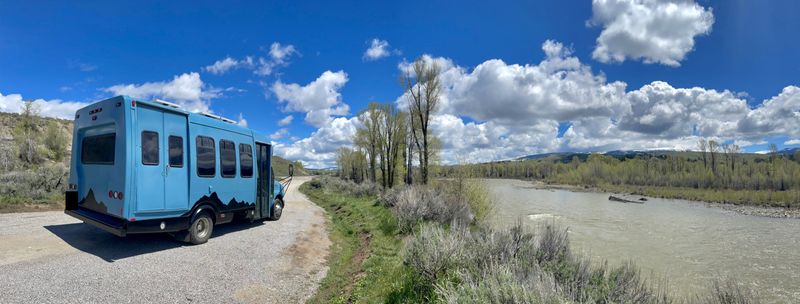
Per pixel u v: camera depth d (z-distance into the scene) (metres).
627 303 4.84
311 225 13.03
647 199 58.12
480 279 5.01
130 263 6.52
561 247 6.93
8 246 6.88
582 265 5.84
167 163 7.68
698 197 59.53
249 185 10.40
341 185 33.53
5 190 12.53
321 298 6.02
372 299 5.76
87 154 8.15
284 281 6.58
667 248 18.67
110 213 7.25
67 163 30.11
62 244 7.39
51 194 13.87
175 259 7.04
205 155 8.69
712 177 77.31
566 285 4.65
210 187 8.80
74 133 8.66
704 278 13.50
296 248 9.12
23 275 5.41
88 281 5.44
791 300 11.67
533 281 4.33
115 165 7.16
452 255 6.09
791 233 25.06
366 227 12.73
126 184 6.88
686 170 93.06
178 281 5.85
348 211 17.45
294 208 18.00
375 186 28.47
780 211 42.59
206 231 8.70
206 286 5.79
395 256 8.36
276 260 7.80
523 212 31.28
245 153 10.29
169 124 7.81
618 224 26.88
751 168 82.38
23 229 8.48
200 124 8.59
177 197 7.86
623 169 96.62
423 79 22.48
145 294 5.18
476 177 16.30
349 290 6.43
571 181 99.25
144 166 7.21
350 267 8.08
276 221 12.94
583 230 23.08
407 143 27.47
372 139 31.25
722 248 19.22
